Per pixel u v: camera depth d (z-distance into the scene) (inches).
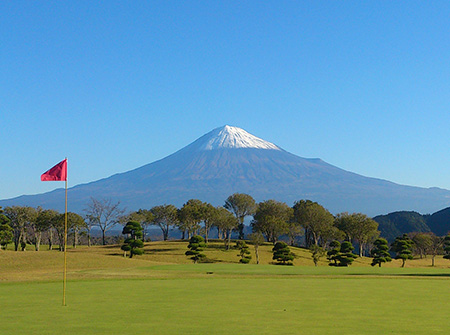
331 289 1302.9
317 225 5516.7
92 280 1556.3
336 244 4330.7
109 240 6653.5
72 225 5044.3
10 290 1248.8
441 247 5502.0
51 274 2034.9
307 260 4493.1
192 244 3954.2
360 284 1460.4
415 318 837.8
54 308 935.7
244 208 6038.4
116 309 927.0
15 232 4990.2
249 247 4992.6
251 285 1414.9
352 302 1037.2
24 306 964.0
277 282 1520.7
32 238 5497.1
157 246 5000.0
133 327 749.9
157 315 857.5
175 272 2294.5
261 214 5753.0
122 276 1738.4
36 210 5226.4
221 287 1346.0
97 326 756.6
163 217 6245.1
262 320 812.6
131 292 1210.0
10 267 2819.9
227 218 5246.1
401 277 1791.3
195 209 5521.7
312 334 704.4
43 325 764.6
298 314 874.1
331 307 960.9
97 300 1056.2
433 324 782.5
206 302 1028.5
